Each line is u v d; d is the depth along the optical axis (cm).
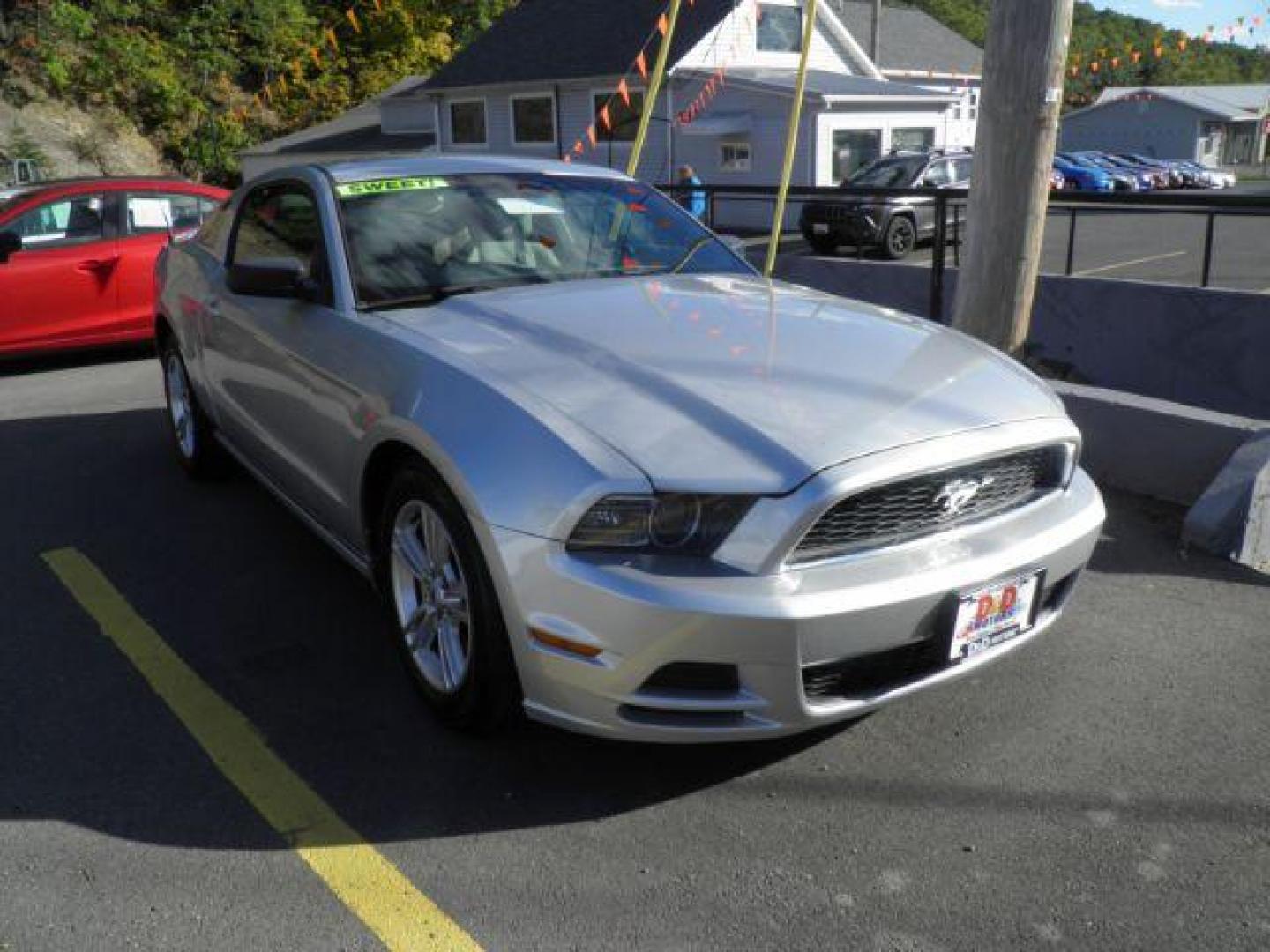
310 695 326
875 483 246
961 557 262
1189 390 741
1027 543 275
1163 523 466
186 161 3847
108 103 3681
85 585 404
